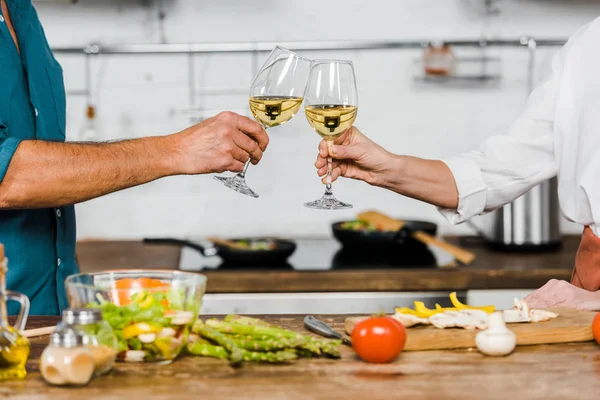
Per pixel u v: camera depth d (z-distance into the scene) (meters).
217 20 3.39
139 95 3.39
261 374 1.19
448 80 3.40
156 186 3.42
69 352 1.11
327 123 1.54
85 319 1.14
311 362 1.25
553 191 3.06
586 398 1.09
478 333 1.30
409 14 3.40
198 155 1.64
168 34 3.39
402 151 3.44
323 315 1.53
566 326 1.37
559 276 2.71
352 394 1.10
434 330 1.35
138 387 1.13
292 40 3.41
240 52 3.39
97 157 1.59
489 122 3.43
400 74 3.41
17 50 1.83
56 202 1.60
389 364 1.24
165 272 1.33
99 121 3.38
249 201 3.44
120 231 3.43
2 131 1.72
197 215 3.44
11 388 1.12
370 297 2.71
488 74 3.40
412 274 2.70
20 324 1.19
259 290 2.69
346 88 1.52
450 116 3.42
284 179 3.44
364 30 3.41
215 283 2.69
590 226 1.75
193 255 3.06
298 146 3.42
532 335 1.35
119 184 1.61
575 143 1.77
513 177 1.82
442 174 1.79
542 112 1.82
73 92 3.37
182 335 1.23
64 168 1.57
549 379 1.17
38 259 1.81
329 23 3.40
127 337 1.21
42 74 1.86
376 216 3.14
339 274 2.69
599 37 1.78
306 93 1.54
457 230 3.48
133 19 3.37
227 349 1.25
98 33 3.37
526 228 3.06
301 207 3.45
